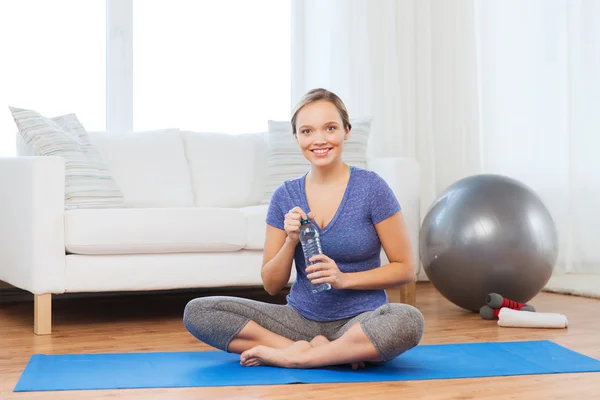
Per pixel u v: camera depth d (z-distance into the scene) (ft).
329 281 6.96
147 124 14.30
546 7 15.23
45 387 6.72
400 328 6.89
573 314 10.93
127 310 11.83
